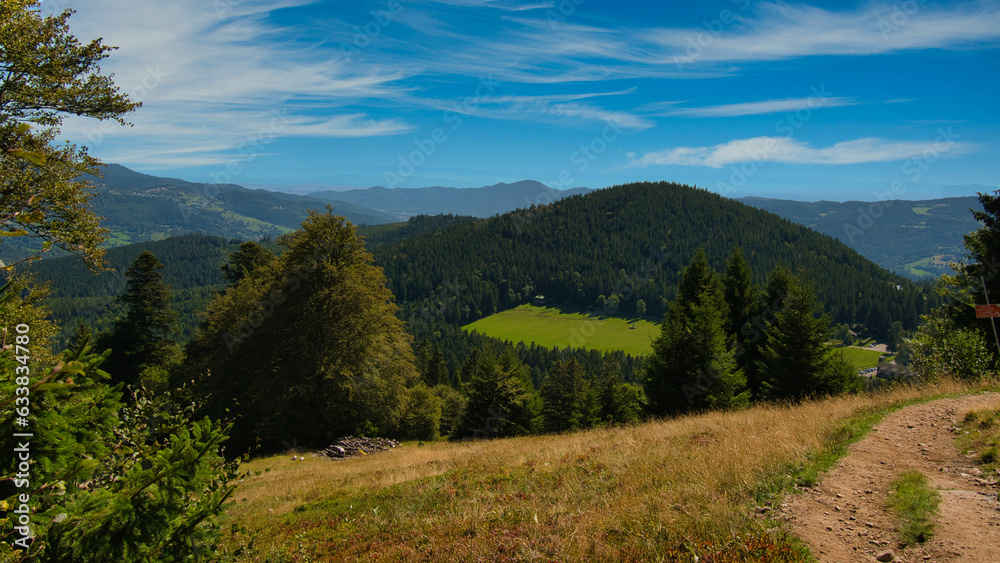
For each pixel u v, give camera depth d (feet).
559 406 145.89
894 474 21.44
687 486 21.76
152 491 9.55
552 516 21.08
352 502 31.55
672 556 15.61
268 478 49.26
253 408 84.69
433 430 107.65
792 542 15.84
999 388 37.24
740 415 42.45
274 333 84.99
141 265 115.24
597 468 29.50
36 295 38.32
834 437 27.73
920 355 65.51
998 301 63.00
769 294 92.32
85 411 9.61
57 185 33.65
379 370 90.38
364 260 95.50
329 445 77.05
